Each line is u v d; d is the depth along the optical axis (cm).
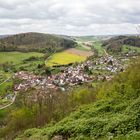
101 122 2502
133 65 5144
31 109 8581
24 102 11062
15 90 17788
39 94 12900
